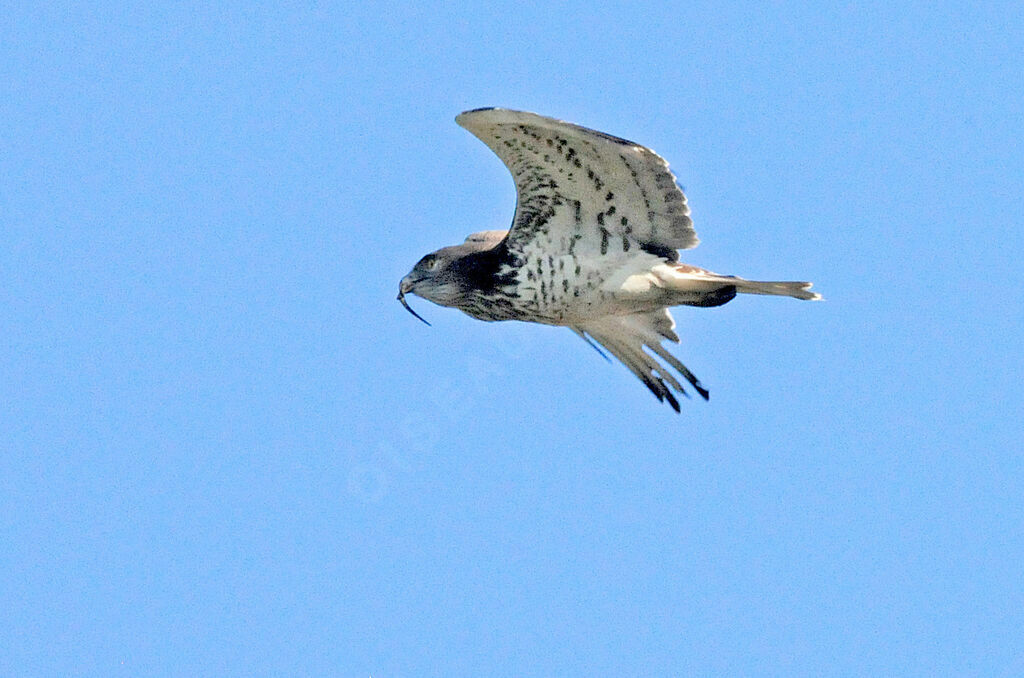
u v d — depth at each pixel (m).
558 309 15.75
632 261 15.29
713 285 15.17
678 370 17.28
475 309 16.11
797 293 15.07
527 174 15.02
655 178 14.67
